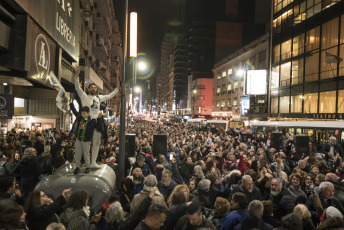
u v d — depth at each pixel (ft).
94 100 20.75
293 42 119.65
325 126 62.28
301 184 23.21
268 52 142.82
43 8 41.14
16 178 22.44
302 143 42.32
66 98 22.65
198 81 291.58
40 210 13.10
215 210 16.74
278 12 132.36
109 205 15.67
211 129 108.68
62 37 53.01
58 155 25.29
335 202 18.52
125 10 29.78
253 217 13.62
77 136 19.61
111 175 21.04
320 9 102.53
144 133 71.56
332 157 38.17
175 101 436.35
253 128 95.25
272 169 28.81
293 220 12.35
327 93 97.40
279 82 129.18
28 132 48.47
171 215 14.83
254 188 20.12
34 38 37.93
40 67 40.68
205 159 33.86
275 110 131.54
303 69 111.24
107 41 187.93
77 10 67.67
